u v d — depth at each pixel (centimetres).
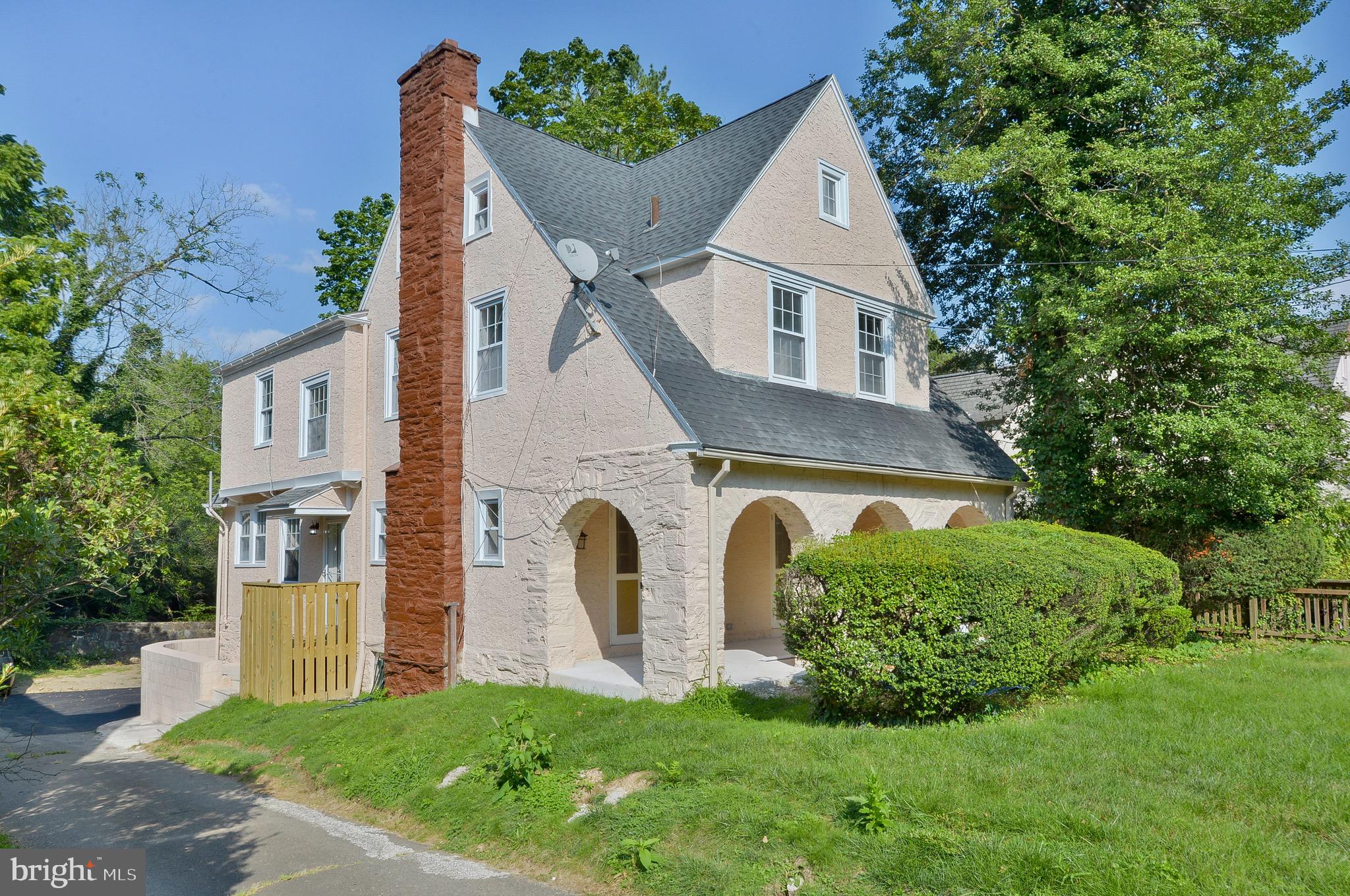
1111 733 768
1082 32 1625
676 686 1034
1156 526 1507
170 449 3328
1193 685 970
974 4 1694
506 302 1345
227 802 1026
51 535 598
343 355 1662
